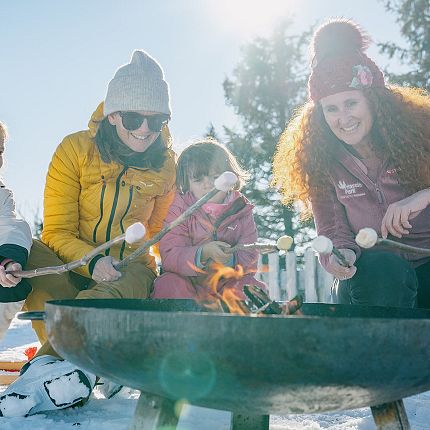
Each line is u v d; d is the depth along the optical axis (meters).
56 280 3.39
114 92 3.44
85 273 3.40
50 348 3.03
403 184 3.30
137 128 3.37
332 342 1.70
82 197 3.53
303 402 1.83
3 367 4.12
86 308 1.92
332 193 3.46
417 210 3.05
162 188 3.62
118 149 3.49
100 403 3.07
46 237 3.52
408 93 3.45
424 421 2.87
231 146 19.95
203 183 3.55
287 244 2.68
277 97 22.12
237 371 1.73
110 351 1.86
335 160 3.42
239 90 22.28
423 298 3.38
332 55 3.28
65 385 2.80
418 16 19.33
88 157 3.50
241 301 2.43
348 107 3.25
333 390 1.77
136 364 1.83
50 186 3.53
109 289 3.16
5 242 3.08
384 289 3.04
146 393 2.05
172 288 3.40
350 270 3.07
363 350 1.72
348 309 2.53
